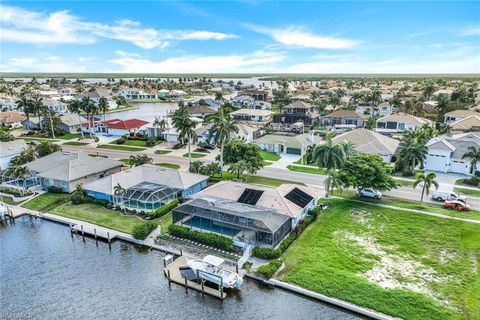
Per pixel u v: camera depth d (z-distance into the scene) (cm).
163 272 3534
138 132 10344
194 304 3066
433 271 3325
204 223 4350
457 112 10969
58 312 2973
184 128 6681
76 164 6009
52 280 3406
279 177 6350
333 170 5128
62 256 3838
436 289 3055
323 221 4459
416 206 4875
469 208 4703
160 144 9319
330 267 3400
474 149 5947
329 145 5125
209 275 3238
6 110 14400
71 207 5069
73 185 5653
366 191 5281
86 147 8944
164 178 5428
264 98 18288
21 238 4259
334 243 3884
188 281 3369
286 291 3144
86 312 2969
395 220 4434
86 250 3966
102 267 3625
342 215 4603
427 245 3809
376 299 2900
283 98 15425
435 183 5000
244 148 6066
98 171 6094
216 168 6300
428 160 6700
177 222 4450
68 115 11650
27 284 3347
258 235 3916
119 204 5038
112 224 4484
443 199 5081
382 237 4006
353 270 3359
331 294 2995
